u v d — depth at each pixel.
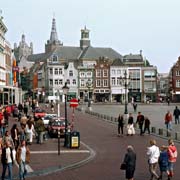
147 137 40.41
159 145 33.56
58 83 148.62
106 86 149.88
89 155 28.75
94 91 149.50
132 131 42.09
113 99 149.62
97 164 25.30
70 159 26.94
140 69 150.12
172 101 144.50
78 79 149.62
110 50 164.38
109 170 23.12
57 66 148.50
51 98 135.25
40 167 24.02
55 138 39.62
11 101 74.44
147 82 150.38
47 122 47.19
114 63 150.00
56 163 25.36
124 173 22.11
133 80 149.75
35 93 152.88
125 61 151.38
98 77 150.25
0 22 77.12
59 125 40.53
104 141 37.16
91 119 64.62
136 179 20.31
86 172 22.59
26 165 23.00
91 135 42.12
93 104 126.38
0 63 79.88
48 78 148.88
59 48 163.38
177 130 47.16
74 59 159.62
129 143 35.59
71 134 32.34
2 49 81.88
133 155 18.31
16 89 88.88
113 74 149.75
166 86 176.75
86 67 150.62
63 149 31.78
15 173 22.20
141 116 43.12
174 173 21.81
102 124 55.59
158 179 19.67
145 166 24.20
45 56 171.25
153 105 118.81
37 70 166.75
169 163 19.80
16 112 61.50
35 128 36.81
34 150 31.17
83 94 150.00
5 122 43.03
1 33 81.25
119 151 30.83
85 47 164.00
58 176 21.48
